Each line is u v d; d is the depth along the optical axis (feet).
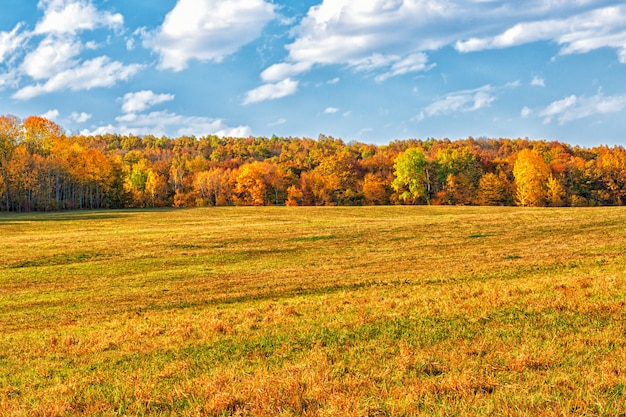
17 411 28.84
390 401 25.35
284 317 49.96
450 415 23.30
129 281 89.10
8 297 78.89
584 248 94.68
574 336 34.22
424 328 39.81
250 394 27.73
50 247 135.33
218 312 57.21
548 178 320.29
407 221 176.65
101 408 28.53
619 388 24.75
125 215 279.90
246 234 153.99
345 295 62.28
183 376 33.45
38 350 44.65
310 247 125.29
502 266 80.28
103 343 44.96
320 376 29.96
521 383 26.61
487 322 40.06
